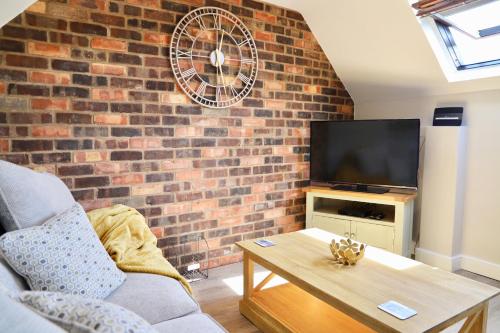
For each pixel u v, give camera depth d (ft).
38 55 7.18
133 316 2.32
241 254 10.28
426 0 8.05
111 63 7.97
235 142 9.92
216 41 9.35
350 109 12.63
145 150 8.51
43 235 4.42
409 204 10.00
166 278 5.59
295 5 10.26
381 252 6.81
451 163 9.46
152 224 8.74
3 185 4.72
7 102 6.95
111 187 8.14
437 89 10.27
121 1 8.00
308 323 6.17
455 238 9.66
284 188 11.07
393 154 10.00
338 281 5.44
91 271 4.66
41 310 2.29
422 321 4.29
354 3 9.21
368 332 5.86
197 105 9.21
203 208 9.49
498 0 7.70
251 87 10.03
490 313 7.39
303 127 11.36
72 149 7.64
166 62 8.67
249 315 7.06
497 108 9.02
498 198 9.09
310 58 11.27
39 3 7.13
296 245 7.18
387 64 10.44
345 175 10.75
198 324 4.39
